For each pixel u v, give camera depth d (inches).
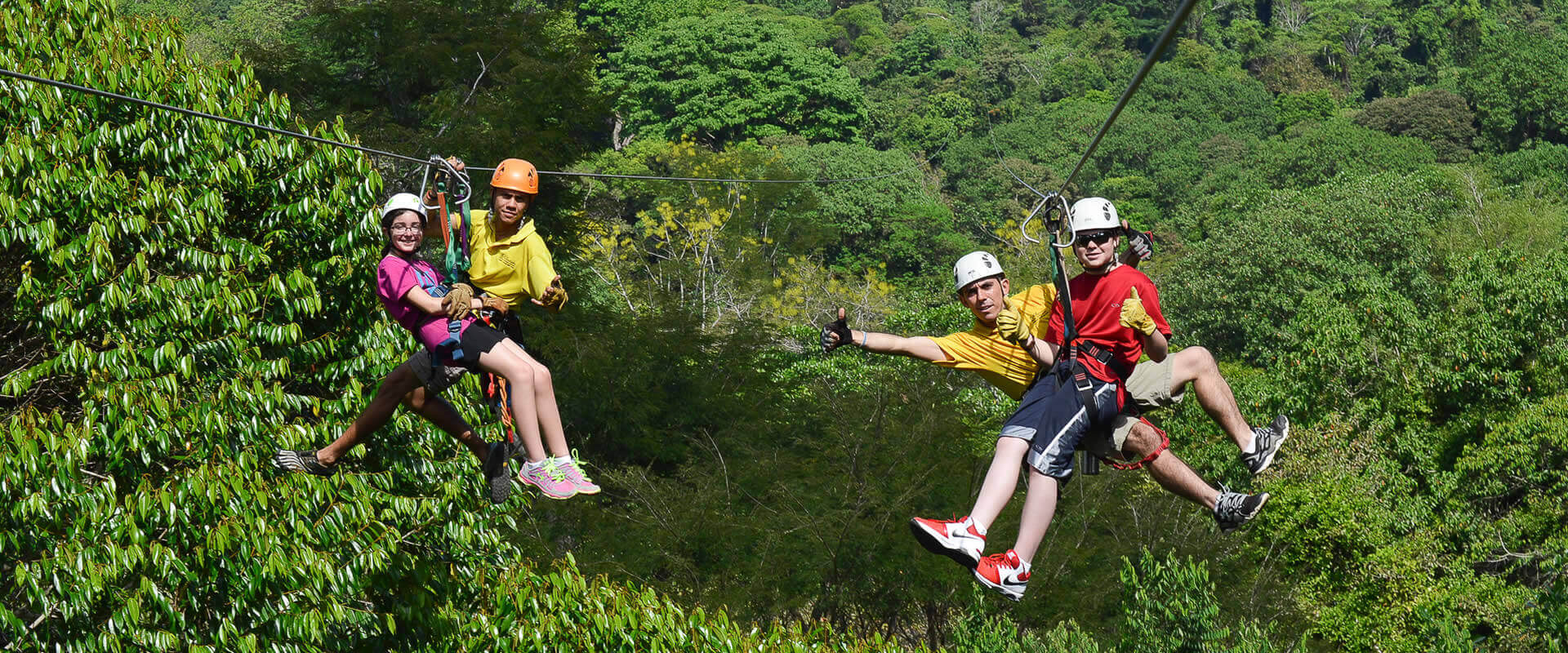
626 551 721.0
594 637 406.3
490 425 373.7
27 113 327.3
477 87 925.8
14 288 360.8
